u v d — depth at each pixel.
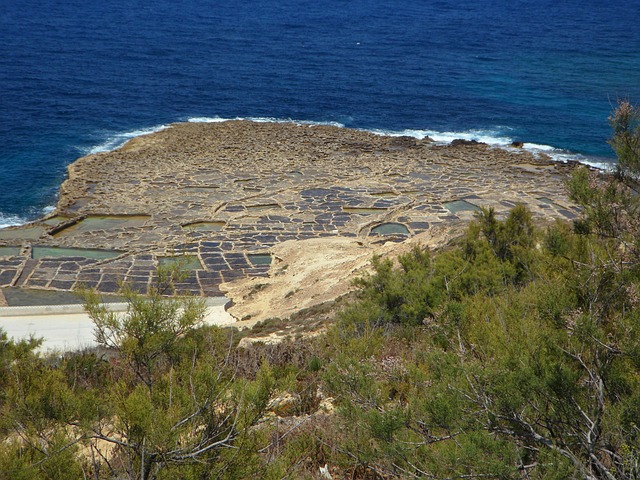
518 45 110.62
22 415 5.88
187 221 38.03
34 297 27.61
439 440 6.12
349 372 7.16
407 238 34.91
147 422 5.37
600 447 5.42
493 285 12.50
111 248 33.78
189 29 119.12
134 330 6.81
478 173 48.78
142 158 50.81
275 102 71.94
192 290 28.23
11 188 44.53
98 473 5.73
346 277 25.38
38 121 60.50
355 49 104.00
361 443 6.71
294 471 6.32
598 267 7.44
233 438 5.64
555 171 49.50
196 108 68.44
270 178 46.78
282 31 120.31
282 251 32.97
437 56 99.50
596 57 100.25
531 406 5.86
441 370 6.82
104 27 117.31
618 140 8.77
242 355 11.25
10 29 110.00
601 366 5.97
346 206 41.00
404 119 66.94
